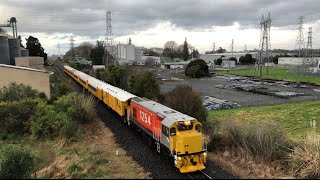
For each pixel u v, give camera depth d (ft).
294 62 472.44
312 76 286.66
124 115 99.81
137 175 58.49
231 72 364.79
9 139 91.61
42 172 63.31
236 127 79.46
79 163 64.08
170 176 58.18
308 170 60.85
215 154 73.26
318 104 145.59
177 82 260.42
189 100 103.55
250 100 164.04
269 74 321.93
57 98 128.57
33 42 413.80
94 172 59.41
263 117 119.34
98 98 145.07
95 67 304.50
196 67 304.91
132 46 575.38
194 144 60.23
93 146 78.95
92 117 107.24
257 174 60.39
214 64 504.84
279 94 177.58
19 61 197.57
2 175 61.16
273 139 72.49
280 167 64.85
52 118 93.35
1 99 115.03
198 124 64.08
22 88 122.62
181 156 59.11
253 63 504.43
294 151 66.64
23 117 100.17
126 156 70.59
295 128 101.45
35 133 91.30
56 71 333.83
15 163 62.44
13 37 238.68
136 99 92.53
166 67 461.78
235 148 73.97
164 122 64.85
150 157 69.10
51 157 73.36
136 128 91.81
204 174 58.80
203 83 252.42
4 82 130.21
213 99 162.09
